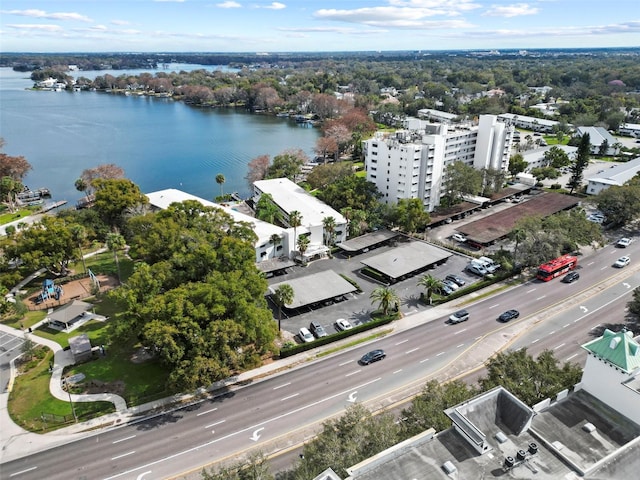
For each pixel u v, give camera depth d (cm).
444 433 4153
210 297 6588
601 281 9825
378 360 7319
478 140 15212
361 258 11025
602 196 12688
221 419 6119
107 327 8175
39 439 5788
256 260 10450
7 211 15238
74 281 9962
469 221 13262
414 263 10231
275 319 8488
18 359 7312
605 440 4225
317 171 15812
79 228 10088
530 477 3703
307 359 7362
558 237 9894
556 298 9169
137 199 11831
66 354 7438
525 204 14175
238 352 6625
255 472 4425
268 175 17212
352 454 4144
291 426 5988
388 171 13450
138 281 7112
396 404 6341
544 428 4338
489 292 9438
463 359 7331
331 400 6456
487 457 3894
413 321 8444
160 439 5784
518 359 5544
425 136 13312
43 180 18750
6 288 8944
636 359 4516
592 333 7962
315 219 11800
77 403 6356
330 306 8962
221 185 18075
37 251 9262
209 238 8581
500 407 4341
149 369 7044
